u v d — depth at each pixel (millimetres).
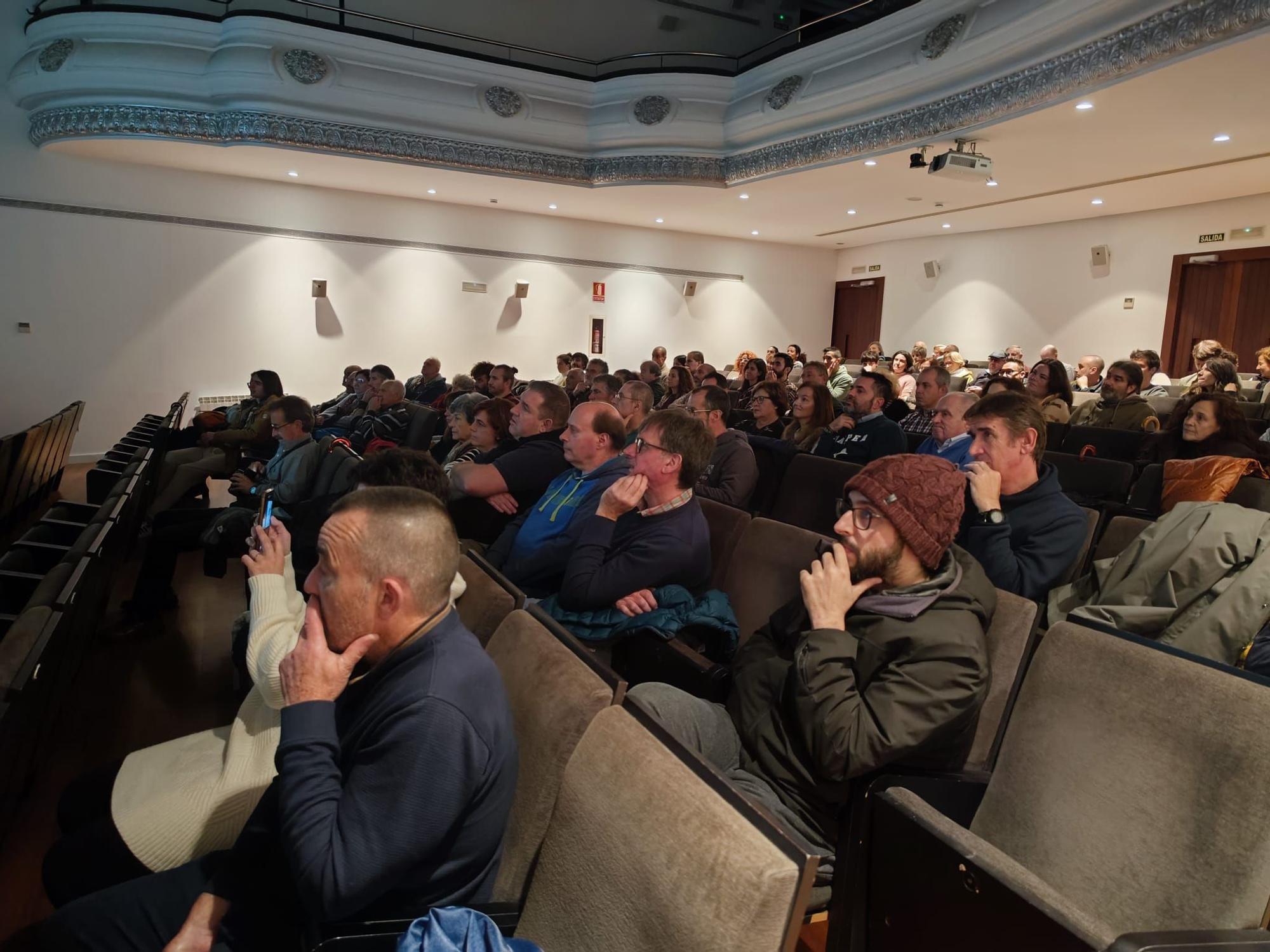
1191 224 8594
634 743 983
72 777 2256
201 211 8883
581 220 11094
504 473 2764
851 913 1266
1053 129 5941
